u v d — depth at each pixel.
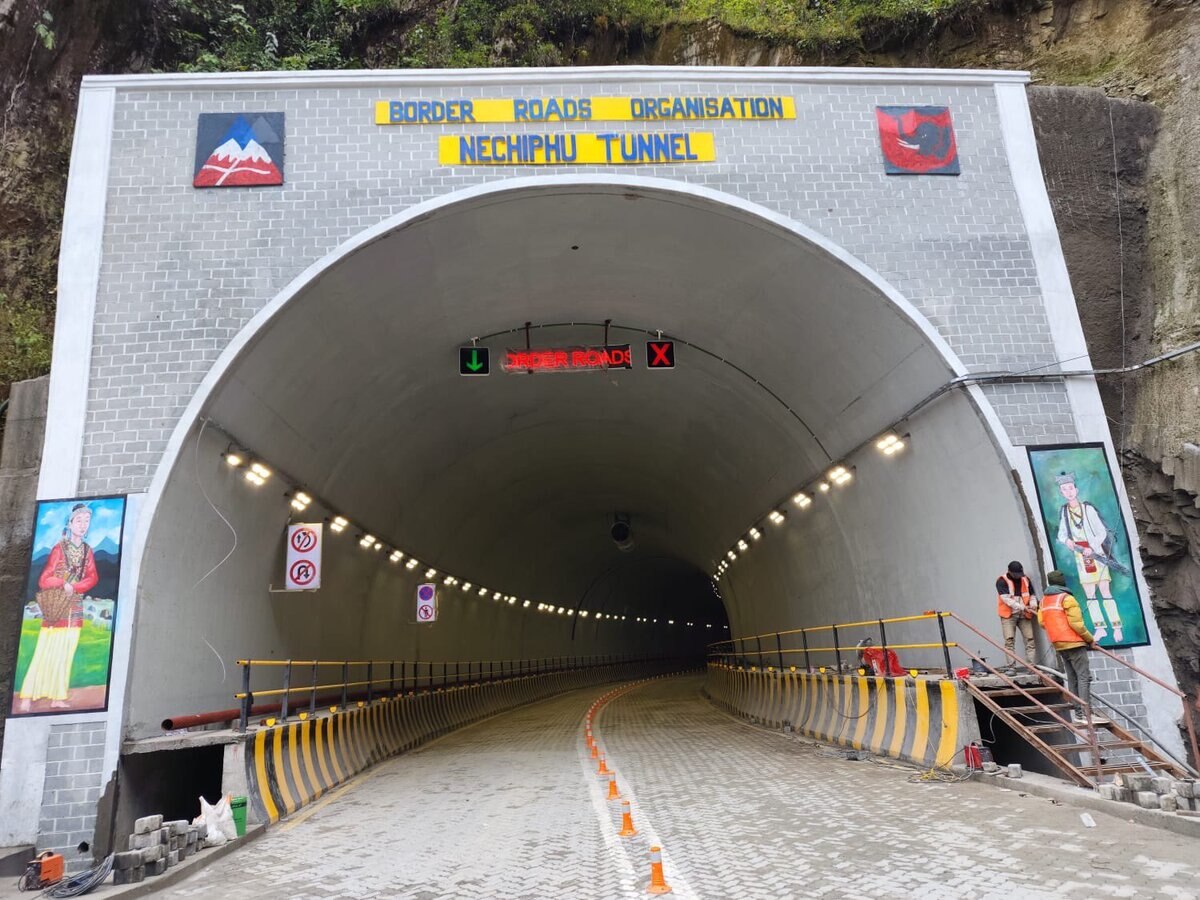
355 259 11.41
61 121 16.41
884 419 13.44
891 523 14.75
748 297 13.75
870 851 6.07
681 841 6.85
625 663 53.41
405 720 17.72
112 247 10.97
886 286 11.50
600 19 21.14
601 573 43.94
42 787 9.02
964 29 18.08
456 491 22.69
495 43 21.09
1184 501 10.41
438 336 15.00
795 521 19.92
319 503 15.23
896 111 12.23
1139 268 12.43
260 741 9.53
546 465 25.27
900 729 10.79
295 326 11.52
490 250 12.81
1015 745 10.55
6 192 15.36
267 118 11.55
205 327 10.77
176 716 10.48
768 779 9.89
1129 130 13.09
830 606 19.30
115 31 17.30
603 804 8.90
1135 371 11.78
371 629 19.12
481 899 5.62
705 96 12.01
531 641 36.81
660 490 28.11
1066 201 12.69
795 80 12.17
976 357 11.38
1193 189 11.95
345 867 6.84
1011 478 10.88
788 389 15.62
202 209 11.19
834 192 11.83
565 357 15.34
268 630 13.55
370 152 11.52
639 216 12.26
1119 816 6.54
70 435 10.25
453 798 10.21
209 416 10.73
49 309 15.34
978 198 12.01
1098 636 10.24
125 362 10.58
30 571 9.71
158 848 6.73
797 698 15.77
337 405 14.26
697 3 21.19
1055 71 16.22
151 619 9.95
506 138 11.66
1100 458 10.95
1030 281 11.70
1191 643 10.54
